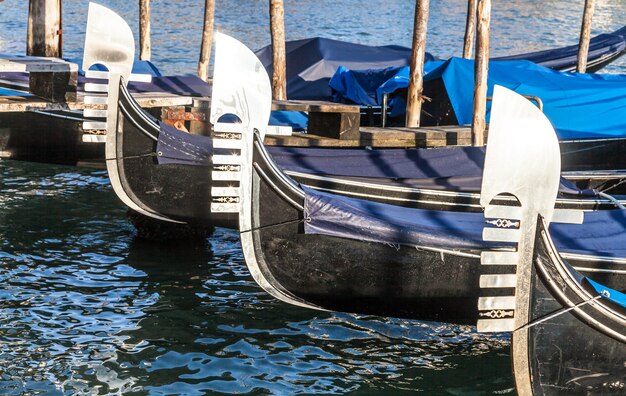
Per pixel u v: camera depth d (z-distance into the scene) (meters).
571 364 9.70
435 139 19.11
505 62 21.92
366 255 12.48
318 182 15.00
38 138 19.53
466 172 15.84
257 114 12.08
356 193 15.05
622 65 42.84
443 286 12.59
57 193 20.02
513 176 8.80
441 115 21.30
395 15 63.56
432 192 15.02
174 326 13.67
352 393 12.00
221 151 14.99
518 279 9.22
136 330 13.47
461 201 15.09
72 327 13.46
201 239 17.45
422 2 19.97
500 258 9.14
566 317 9.48
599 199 14.35
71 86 17.09
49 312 13.91
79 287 14.91
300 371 12.51
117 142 15.53
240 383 12.09
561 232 12.70
